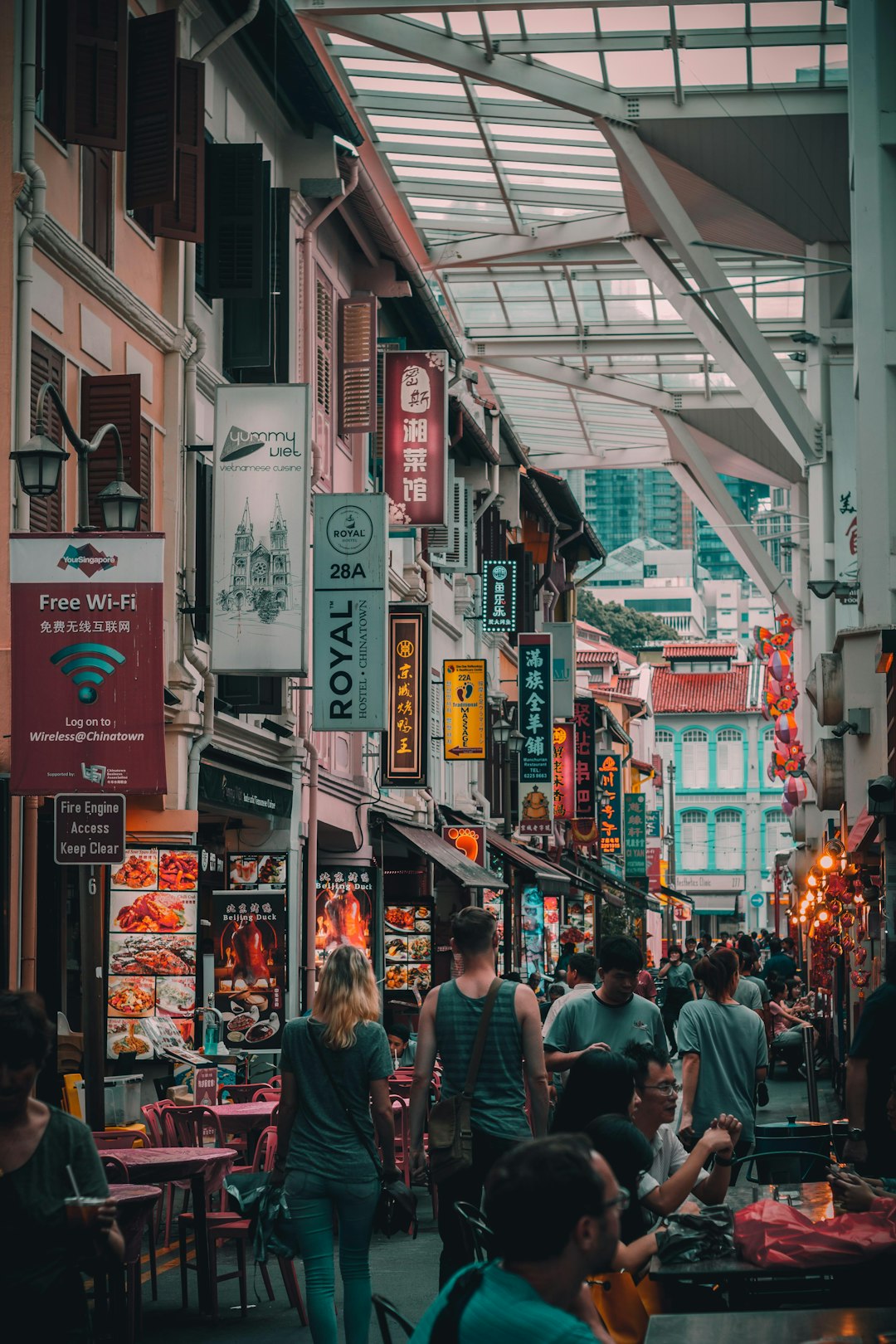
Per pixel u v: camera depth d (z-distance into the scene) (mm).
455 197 35719
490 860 38344
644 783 97812
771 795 108062
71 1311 4777
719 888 108375
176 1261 12055
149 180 15680
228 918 19250
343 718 20047
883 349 21484
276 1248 8117
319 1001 7895
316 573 20219
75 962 16156
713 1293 6109
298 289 22203
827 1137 9547
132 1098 15492
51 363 14469
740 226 34250
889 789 16656
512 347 45406
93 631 11906
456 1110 7512
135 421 15133
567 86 29594
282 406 17266
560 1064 8477
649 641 174875
